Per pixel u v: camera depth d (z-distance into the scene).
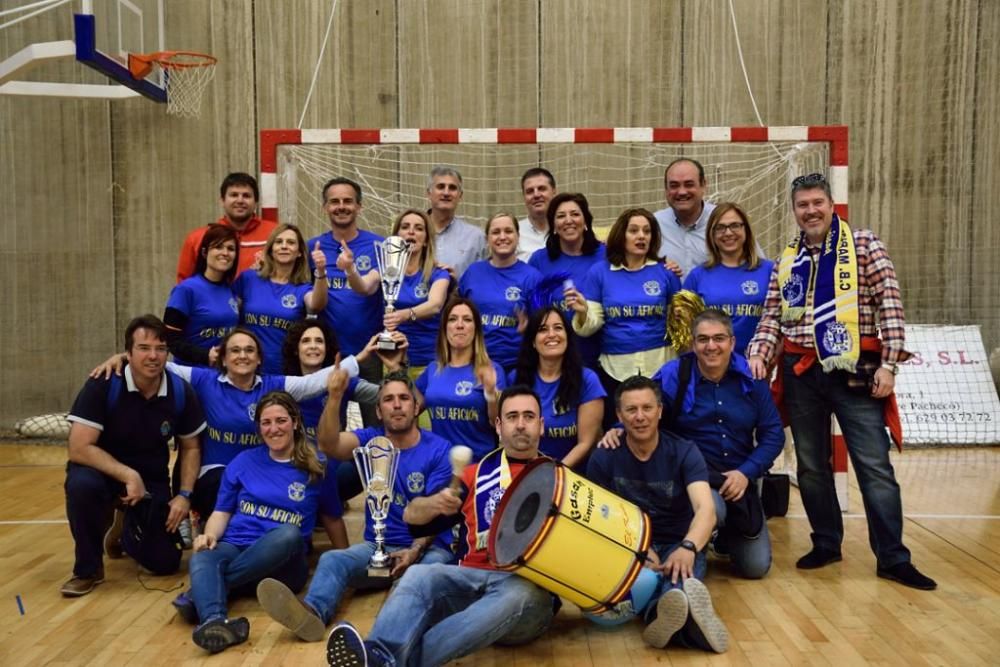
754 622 3.45
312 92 8.11
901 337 3.86
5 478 6.28
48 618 3.55
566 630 3.41
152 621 3.52
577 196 4.77
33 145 7.97
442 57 8.13
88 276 8.09
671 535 3.66
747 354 4.21
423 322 4.80
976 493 5.68
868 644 3.21
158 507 4.02
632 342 4.49
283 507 3.74
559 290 4.66
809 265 4.04
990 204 8.12
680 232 5.14
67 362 8.11
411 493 3.81
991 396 7.66
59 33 7.91
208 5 7.99
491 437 4.25
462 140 5.41
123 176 8.06
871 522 3.97
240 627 3.22
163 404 4.01
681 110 8.09
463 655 2.92
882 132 8.11
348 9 8.10
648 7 8.05
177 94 7.90
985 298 8.18
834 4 8.02
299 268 4.66
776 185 7.21
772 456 3.88
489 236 4.74
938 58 8.02
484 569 3.16
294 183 5.89
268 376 4.24
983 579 3.95
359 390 4.59
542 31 8.09
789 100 8.09
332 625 3.44
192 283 4.57
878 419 3.96
